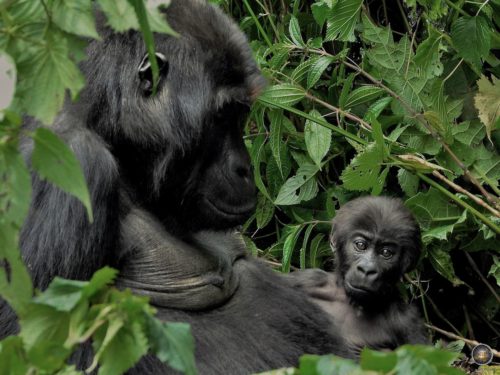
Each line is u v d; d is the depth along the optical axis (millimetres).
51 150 4133
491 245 12320
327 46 13383
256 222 13227
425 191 12836
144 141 8297
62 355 4004
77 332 4047
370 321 11375
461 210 12250
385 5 13391
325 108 12953
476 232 12445
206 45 8391
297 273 11984
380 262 11164
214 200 8508
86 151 7875
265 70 12156
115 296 4129
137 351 4062
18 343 4004
